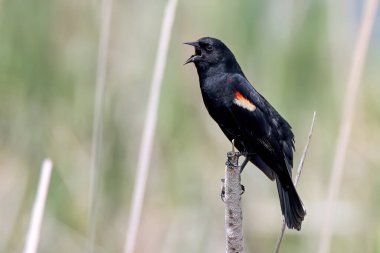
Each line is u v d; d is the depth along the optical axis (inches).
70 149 464.8
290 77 463.2
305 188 468.1
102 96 333.7
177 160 463.2
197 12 462.6
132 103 461.4
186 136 464.4
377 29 500.7
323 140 466.9
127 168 458.6
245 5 461.4
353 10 464.1
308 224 457.1
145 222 464.1
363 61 332.8
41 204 298.4
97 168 326.6
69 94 466.0
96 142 329.1
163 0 464.4
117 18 463.8
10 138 465.7
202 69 351.3
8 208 459.2
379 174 474.9
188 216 464.8
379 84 506.0
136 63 462.9
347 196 469.4
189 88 468.4
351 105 330.3
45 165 308.5
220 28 460.8
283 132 339.9
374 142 487.5
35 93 461.7
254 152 338.3
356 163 480.7
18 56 455.8
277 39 462.6
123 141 460.8
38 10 455.8
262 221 472.7
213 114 351.6
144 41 463.5
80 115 466.3
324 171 465.4
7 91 458.0
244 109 337.7
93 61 463.8
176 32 461.4
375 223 456.1
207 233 462.6
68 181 459.8
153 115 329.7
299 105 466.0
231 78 344.8
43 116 463.8
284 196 302.2
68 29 463.5
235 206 256.7
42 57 459.2
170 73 459.5
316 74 462.9
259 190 481.1
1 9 452.4
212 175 469.4
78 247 450.6
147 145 326.3
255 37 462.0
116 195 459.2
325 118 465.7
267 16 462.6
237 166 257.4
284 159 317.4
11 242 454.0
